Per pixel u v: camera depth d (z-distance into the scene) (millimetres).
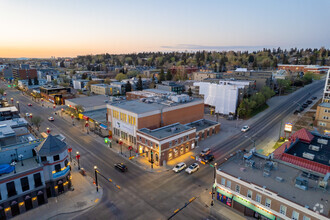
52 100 125875
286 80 145500
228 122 88875
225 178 37031
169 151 53969
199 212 36281
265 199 32062
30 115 95125
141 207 37469
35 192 37375
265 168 37125
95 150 61219
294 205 28688
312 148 45625
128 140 63031
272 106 111875
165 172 49188
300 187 32219
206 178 46688
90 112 90188
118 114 65688
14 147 40781
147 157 55812
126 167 50125
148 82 176125
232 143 66312
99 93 156000
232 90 95938
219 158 56156
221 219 34625
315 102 114250
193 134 60688
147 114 60344
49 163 38906
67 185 42062
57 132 76312
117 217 35125
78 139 69812
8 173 35500
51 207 37688
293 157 41750
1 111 78875
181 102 73375
